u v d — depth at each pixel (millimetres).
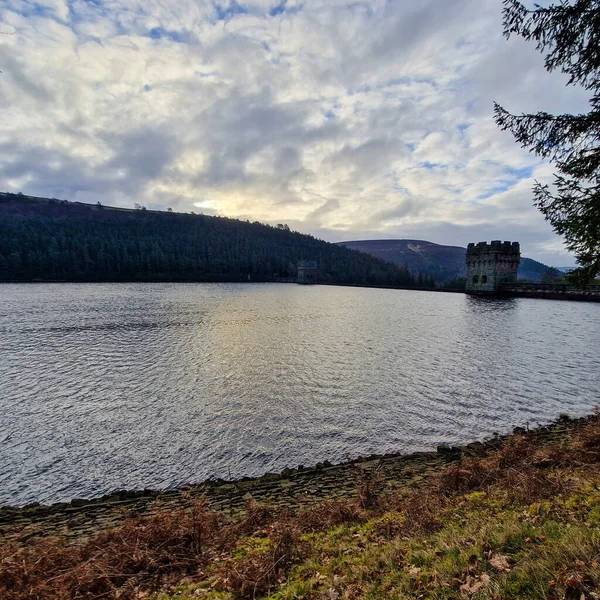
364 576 5418
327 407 19656
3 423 17453
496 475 9938
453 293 111562
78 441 15805
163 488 12523
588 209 9719
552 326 45938
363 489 10008
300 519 8508
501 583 4223
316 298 95438
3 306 62125
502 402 20391
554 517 6109
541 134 10305
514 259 91062
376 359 30094
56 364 27688
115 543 7336
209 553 7156
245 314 59438
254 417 18328
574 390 22234
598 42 8961
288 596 5215
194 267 170625
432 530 6883
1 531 9180
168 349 33125
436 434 16547
